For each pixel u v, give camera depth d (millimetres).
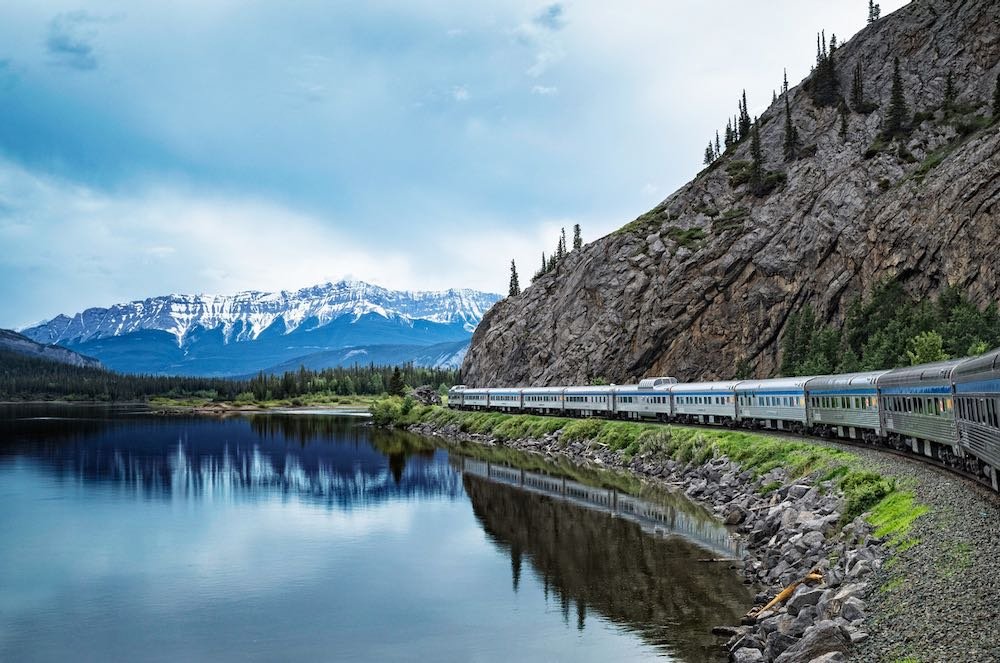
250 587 40625
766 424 72875
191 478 83125
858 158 138750
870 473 38469
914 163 128250
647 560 40594
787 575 31781
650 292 145500
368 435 140125
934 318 95188
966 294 101688
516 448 107062
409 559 45594
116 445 121438
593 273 161000
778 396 68000
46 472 88375
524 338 176875
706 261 140250
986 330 85688
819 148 146500
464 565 43531
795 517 38750
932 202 111938
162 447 118062
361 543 50469
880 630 20828
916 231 111875
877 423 50031
